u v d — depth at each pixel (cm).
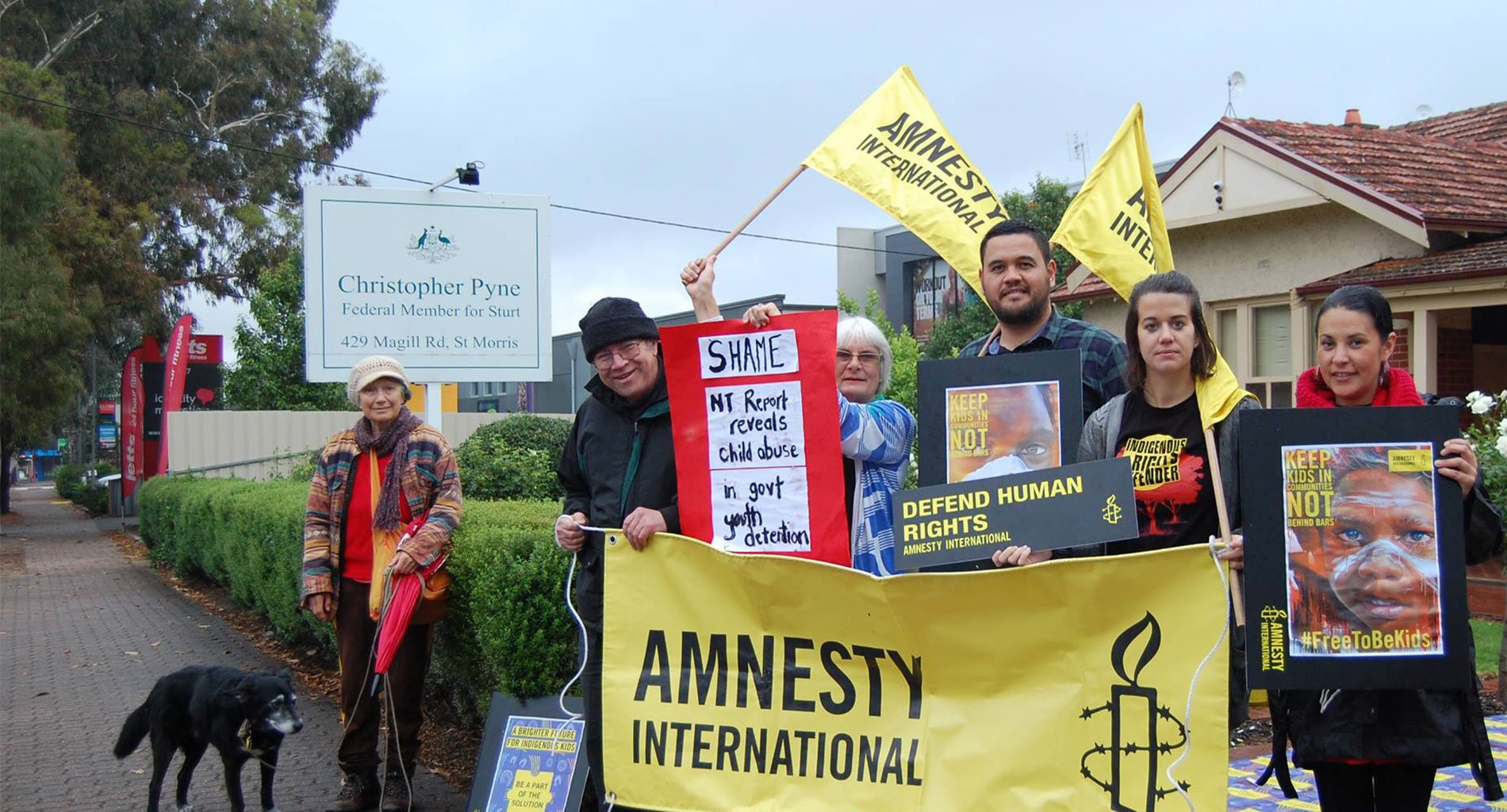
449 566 566
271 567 990
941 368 390
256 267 3284
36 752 693
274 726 537
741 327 404
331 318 1077
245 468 1975
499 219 1129
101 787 621
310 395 2581
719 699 391
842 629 373
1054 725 342
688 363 410
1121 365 429
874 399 453
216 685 549
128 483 2884
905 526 357
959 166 525
